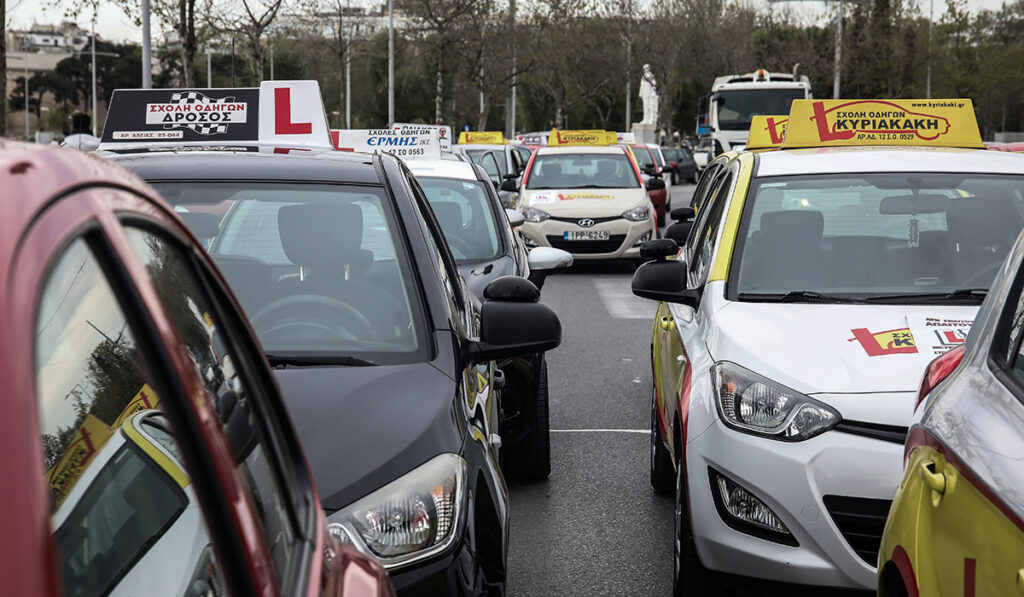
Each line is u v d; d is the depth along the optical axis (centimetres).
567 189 1869
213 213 387
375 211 387
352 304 358
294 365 331
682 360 506
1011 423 238
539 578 507
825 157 571
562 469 682
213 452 134
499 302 366
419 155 1011
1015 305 276
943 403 283
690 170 5659
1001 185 541
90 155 140
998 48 5666
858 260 509
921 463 281
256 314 357
